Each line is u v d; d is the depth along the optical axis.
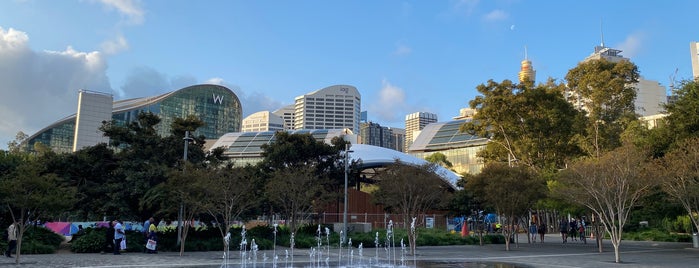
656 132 30.39
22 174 16.94
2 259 18.61
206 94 174.50
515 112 47.09
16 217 21.81
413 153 124.88
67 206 17.78
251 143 99.12
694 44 118.69
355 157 55.84
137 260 18.94
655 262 19.72
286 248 27.67
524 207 28.86
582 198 21.23
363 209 49.84
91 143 121.12
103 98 124.81
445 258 21.50
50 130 136.88
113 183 25.41
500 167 29.70
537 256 22.78
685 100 28.78
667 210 30.25
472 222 45.03
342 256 22.66
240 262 19.12
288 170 28.88
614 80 44.44
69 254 21.33
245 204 23.84
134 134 27.02
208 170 23.67
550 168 44.88
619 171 19.88
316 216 38.62
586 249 28.36
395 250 27.05
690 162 21.62
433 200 26.11
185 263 18.09
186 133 25.58
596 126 45.06
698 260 20.73
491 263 19.05
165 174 24.16
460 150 115.75
